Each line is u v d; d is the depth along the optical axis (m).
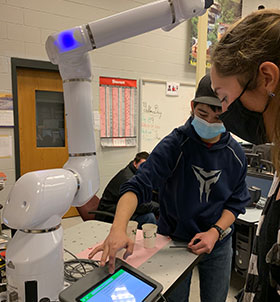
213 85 0.59
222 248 1.24
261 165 2.31
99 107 3.60
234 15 4.26
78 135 0.77
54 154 3.46
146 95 3.95
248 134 0.62
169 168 1.15
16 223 0.62
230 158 1.21
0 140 3.03
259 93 0.52
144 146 4.02
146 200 1.07
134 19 0.68
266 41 0.48
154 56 3.95
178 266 0.94
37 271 0.65
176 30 4.07
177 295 1.17
